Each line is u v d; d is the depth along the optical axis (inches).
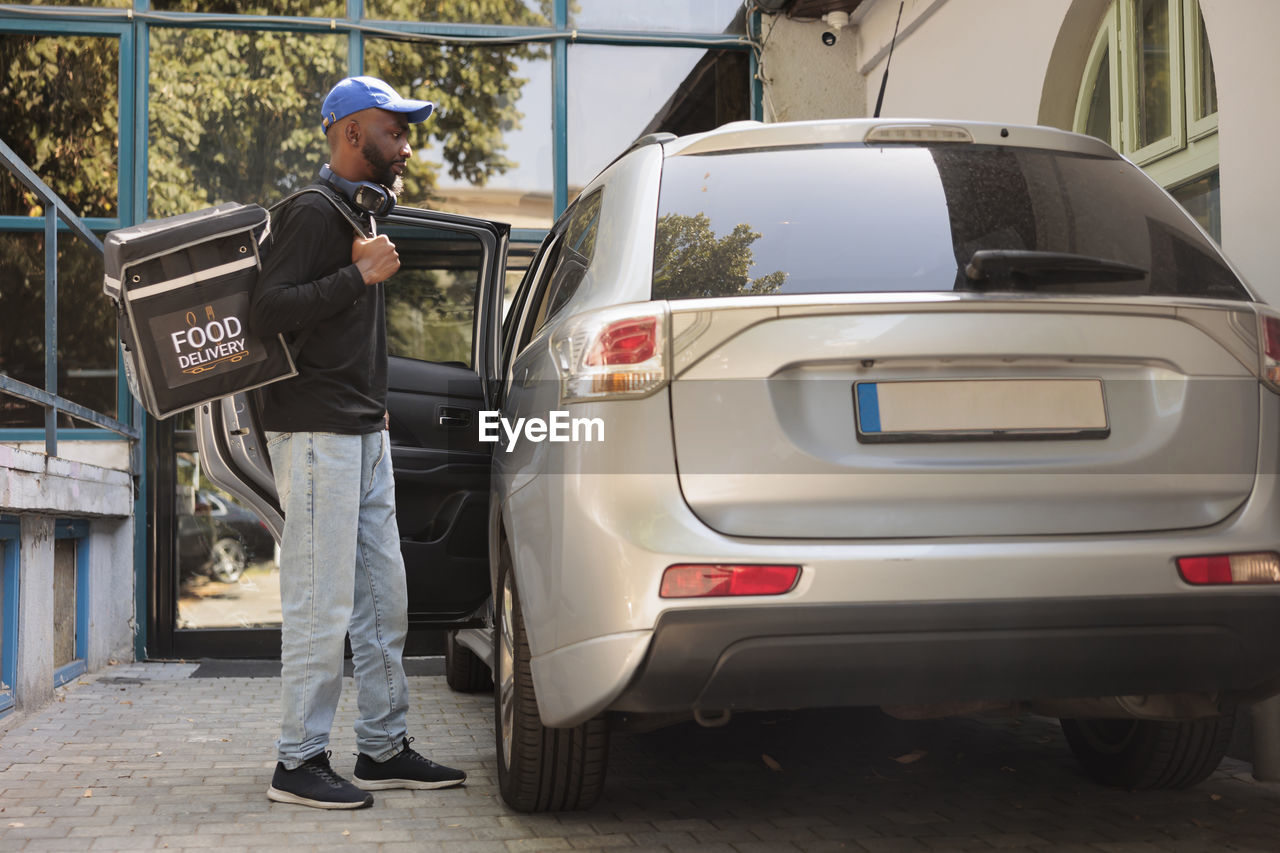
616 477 90.5
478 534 151.9
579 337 96.0
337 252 123.3
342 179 126.6
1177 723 118.1
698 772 137.9
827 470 89.1
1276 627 91.0
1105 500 91.0
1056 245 98.7
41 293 256.4
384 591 131.8
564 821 115.7
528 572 101.4
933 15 250.5
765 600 86.8
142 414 253.8
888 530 89.0
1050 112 207.6
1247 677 91.8
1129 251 99.3
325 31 267.4
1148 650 89.7
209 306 114.4
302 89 266.8
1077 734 132.6
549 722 97.8
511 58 275.0
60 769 142.6
